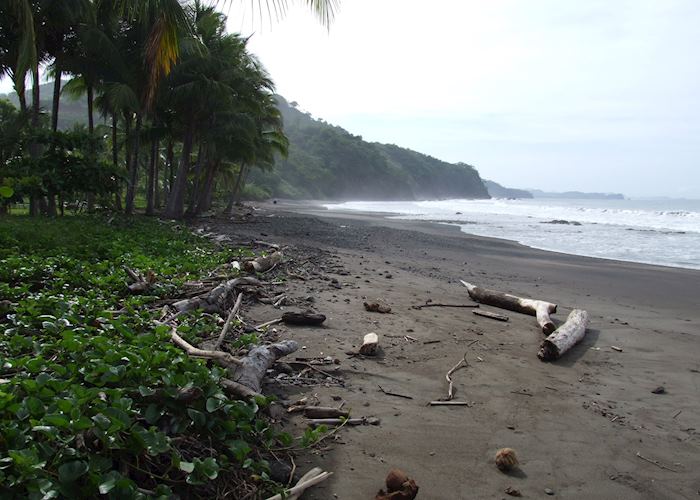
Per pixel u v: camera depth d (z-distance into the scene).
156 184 33.19
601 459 3.99
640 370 6.31
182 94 22.73
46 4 15.85
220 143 28.02
